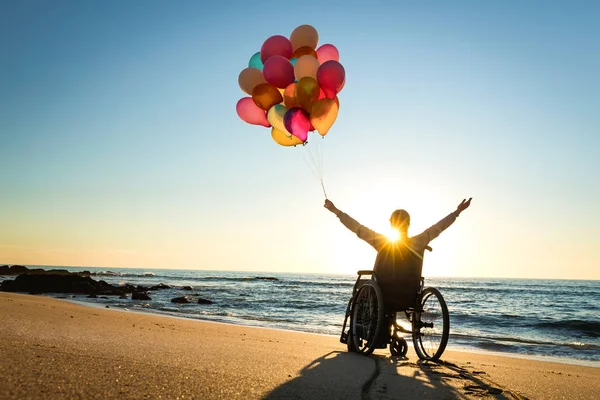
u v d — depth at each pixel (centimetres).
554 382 356
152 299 2447
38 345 356
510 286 7556
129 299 2330
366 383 295
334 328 1248
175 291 3566
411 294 473
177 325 816
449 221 478
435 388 292
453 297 3938
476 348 888
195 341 510
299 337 782
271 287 5256
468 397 273
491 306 2795
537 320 1731
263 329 938
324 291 4306
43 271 3900
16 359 277
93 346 382
